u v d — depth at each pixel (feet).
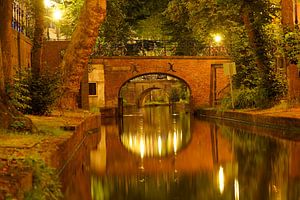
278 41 89.97
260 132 74.43
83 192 33.58
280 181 36.55
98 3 76.59
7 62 48.85
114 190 34.71
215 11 107.04
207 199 31.45
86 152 57.88
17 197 20.90
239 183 36.47
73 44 78.33
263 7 93.91
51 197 25.50
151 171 43.62
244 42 109.70
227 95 119.44
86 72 102.53
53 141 39.42
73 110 80.28
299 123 67.51
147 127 97.91
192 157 52.70
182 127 95.45
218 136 74.74
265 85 98.02
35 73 68.80
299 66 83.66
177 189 35.06
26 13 90.74
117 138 75.82
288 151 52.16
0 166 25.25
